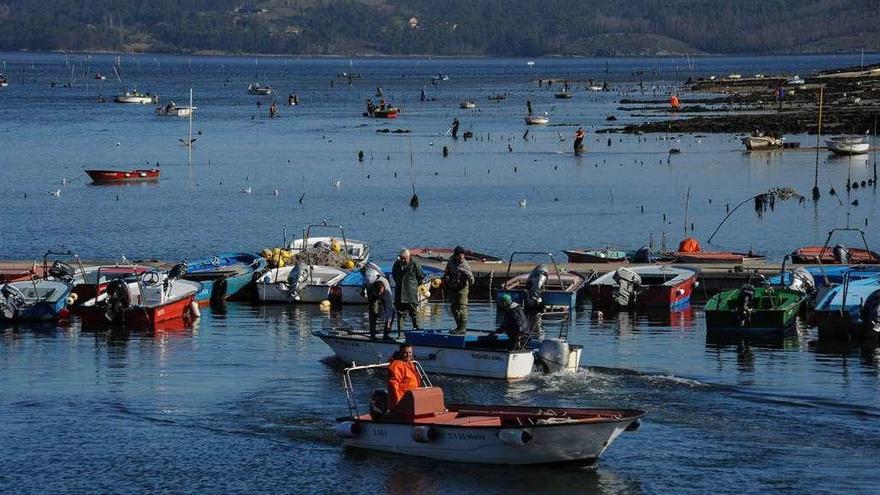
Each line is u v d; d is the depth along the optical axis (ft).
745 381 322.75
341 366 344.28
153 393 315.17
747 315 384.68
